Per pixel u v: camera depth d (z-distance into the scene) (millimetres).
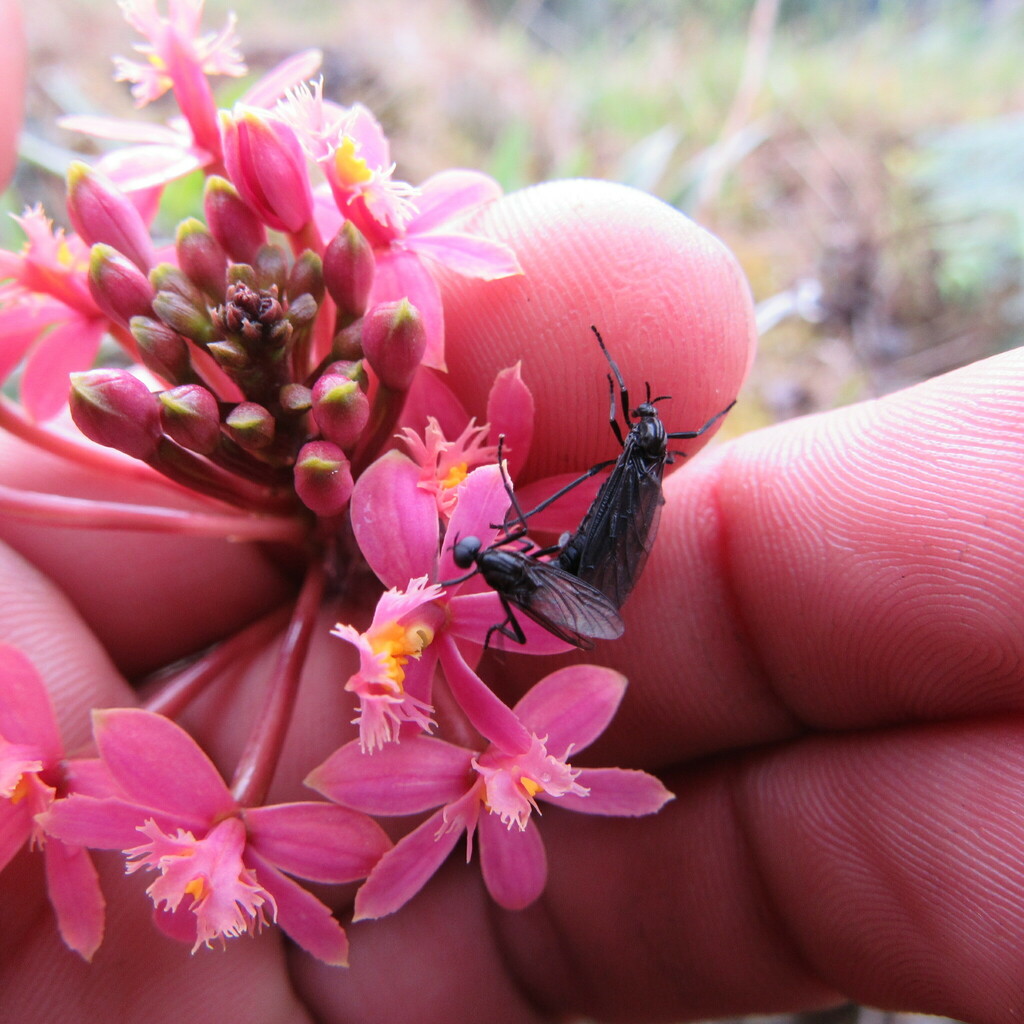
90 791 45
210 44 50
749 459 57
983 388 49
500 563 45
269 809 45
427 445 46
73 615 58
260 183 46
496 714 45
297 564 63
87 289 51
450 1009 62
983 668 49
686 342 53
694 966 61
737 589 56
